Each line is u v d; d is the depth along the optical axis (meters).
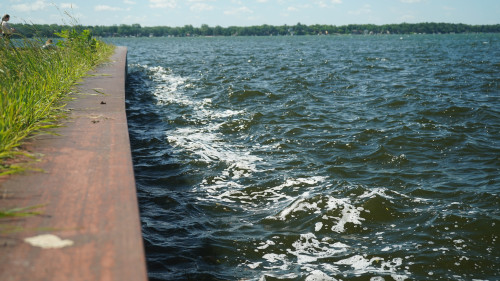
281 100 11.08
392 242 3.87
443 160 6.24
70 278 1.50
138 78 16.95
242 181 5.44
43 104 4.52
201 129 8.20
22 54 6.09
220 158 6.35
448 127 8.07
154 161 6.21
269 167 5.95
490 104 10.34
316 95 11.95
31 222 1.92
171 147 6.94
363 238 3.97
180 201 4.79
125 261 1.62
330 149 6.77
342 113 9.45
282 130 7.95
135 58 31.16
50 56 7.18
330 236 4.01
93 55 11.48
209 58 31.03
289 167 5.95
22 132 3.52
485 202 4.68
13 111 3.62
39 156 2.95
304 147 6.89
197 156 6.44
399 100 10.91
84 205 2.12
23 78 4.96
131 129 8.18
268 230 4.12
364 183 5.31
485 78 15.97
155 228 4.08
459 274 3.38
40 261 1.61
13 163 2.75
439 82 14.88
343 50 48.50
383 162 6.14
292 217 4.38
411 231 4.05
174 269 3.37
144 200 4.77
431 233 4.00
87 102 5.30
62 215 2.00
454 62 25.30
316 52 42.78
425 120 8.64
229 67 21.73
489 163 6.08
